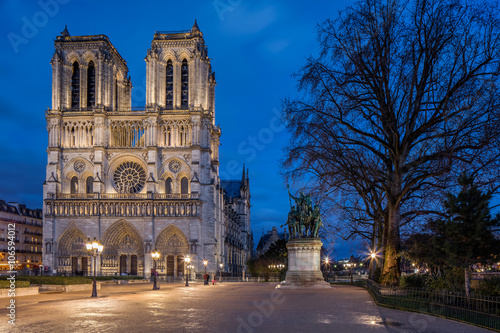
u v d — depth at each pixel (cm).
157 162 13250
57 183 13125
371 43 4253
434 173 4056
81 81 13600
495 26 3928
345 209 5550
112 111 13538
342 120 4500
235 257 18300
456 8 3991
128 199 12925
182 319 2747
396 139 4253
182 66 13925
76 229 12962
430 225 4444
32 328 2373
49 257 12825
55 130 13300
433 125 4197
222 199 15475
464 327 2417
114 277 9494
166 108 13688
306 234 5922
